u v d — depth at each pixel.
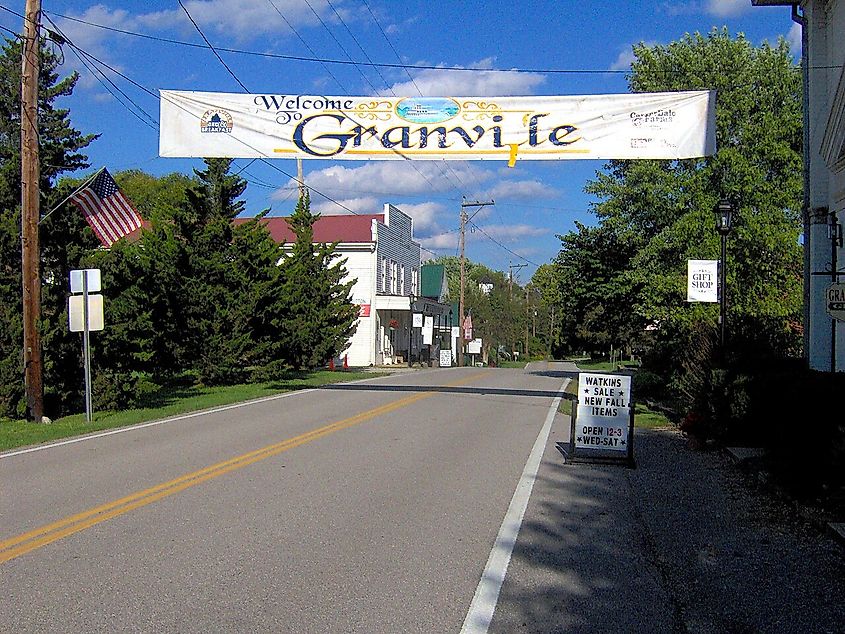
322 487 9.63
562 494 9.66
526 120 15.85
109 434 14.61
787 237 21.22
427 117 16.05
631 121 15.64
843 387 8.61
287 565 6.48
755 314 19.97
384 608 5.56
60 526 7.61
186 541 7.14
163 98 16.36
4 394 17.27
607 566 6.75
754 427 12.79
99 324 16.69
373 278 48.38
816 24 17.69
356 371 39.72
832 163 15.93
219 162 29.77
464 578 6.29
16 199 19.09
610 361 60.91
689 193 22.91
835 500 8.48
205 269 27.78
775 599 5.95
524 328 95.25
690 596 6.02
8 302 18.12
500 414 18.48
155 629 5.07
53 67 27.69
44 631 5.02
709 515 8.62
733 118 22.73
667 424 16.83
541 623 5.39
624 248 30.39
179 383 29.08
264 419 17.00
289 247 46.47
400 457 11.97
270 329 30.81
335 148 16.22
